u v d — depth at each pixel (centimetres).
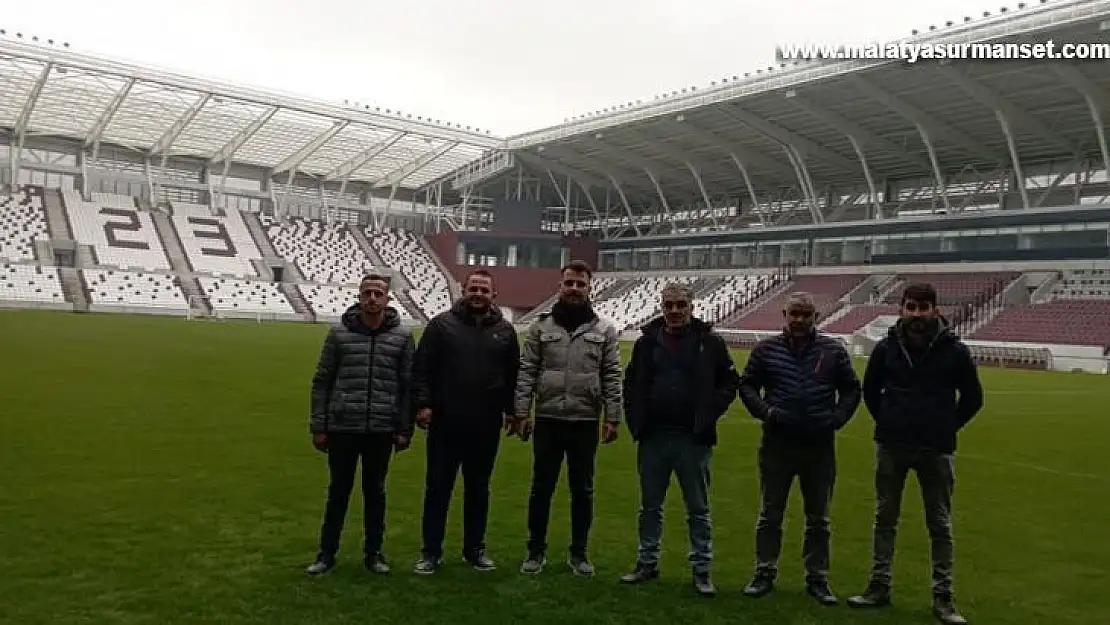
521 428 626
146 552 614
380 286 615
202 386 1650
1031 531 764
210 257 6262
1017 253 4675
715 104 4662
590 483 623
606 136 5572
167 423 1196
